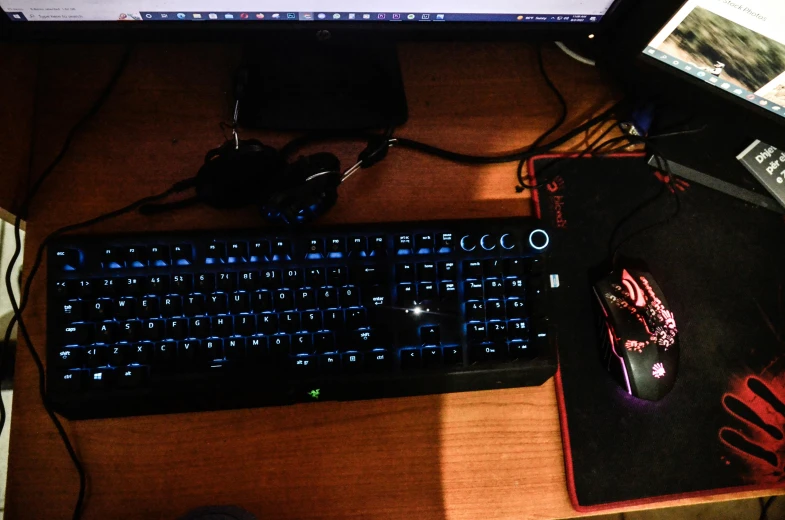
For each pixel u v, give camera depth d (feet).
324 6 2.13
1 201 2.17
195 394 2.10
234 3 2.08
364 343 2.12
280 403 2.20
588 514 2.23
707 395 2.36
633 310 2.29
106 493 2.11
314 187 2.21
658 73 2.34
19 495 2.09
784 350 2.44
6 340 2.22
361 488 2.19
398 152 2.53
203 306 2.11
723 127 2.60
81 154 2.42
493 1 2.17
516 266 2.23
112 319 2.08
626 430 2.30
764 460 2.31
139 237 2.15
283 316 2.11
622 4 2.19
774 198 2.56
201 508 2.03
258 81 2.48
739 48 2.07
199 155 2.47
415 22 2.24
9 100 2.23
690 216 2.58
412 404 2.27
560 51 2.76
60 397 2.03
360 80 2.52
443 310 2.18
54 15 2.07
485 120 2.63
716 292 2.49
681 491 2.26
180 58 2.58
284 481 2.18
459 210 2.49
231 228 2.33
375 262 2.21
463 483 2.22
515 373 2.20
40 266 2.28
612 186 2.57
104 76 2.53
